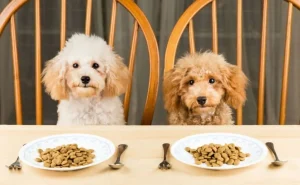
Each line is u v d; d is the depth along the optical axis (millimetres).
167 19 2002
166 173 912
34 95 2145
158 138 1096
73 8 2029
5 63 2057
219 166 913
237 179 886
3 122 2123
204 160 942
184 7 2025
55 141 1040
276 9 2053
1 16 1392
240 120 1463
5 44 2031
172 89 1426
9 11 1396
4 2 2014
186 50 2062
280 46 2082
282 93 1421
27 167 935
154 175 905
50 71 1547
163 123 2084
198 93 1372
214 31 1443
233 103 1448
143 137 1103
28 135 1111
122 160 972
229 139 1051
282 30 2062
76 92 1488
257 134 1120
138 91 2092
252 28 2088
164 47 2025
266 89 2098
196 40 2086
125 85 1553
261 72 1454
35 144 1015
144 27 1404
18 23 2041
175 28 1409
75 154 957
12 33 1397
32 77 2119
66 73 1515
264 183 870
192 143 1039
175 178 891
